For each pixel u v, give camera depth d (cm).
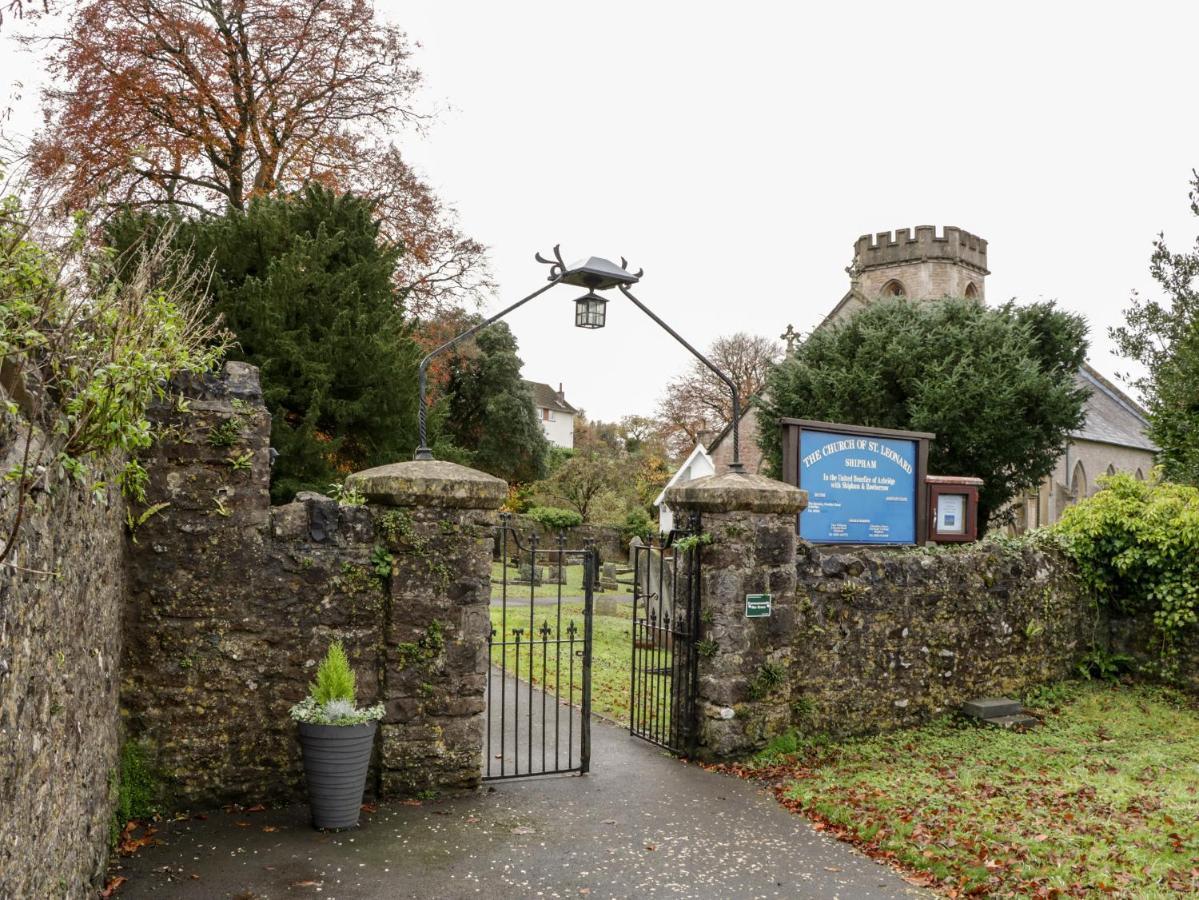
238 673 631
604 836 606
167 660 612
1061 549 1120
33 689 320
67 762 386
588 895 512
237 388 640
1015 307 2650
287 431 1363
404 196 1984
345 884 513
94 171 1557
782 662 823
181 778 615
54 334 358
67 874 386
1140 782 741
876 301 2753
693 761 804
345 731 588
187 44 1695
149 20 1680
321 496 669
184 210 1819
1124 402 4678
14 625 291
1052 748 849
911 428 2362
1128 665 1124
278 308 1374
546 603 2042
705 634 813
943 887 529
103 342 393
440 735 682
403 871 536
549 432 6956
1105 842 589
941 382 2312
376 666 675
